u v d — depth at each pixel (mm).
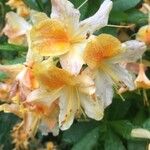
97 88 209
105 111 255
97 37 201
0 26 312
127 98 256
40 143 343
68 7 207
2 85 233
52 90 207
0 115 294
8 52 291
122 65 225
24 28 258
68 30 206
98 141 257
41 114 216
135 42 210
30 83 206
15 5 279
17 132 274
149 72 272
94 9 247
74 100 209
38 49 201
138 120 255
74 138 260
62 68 203
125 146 255
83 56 201
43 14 207
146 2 270
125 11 258
